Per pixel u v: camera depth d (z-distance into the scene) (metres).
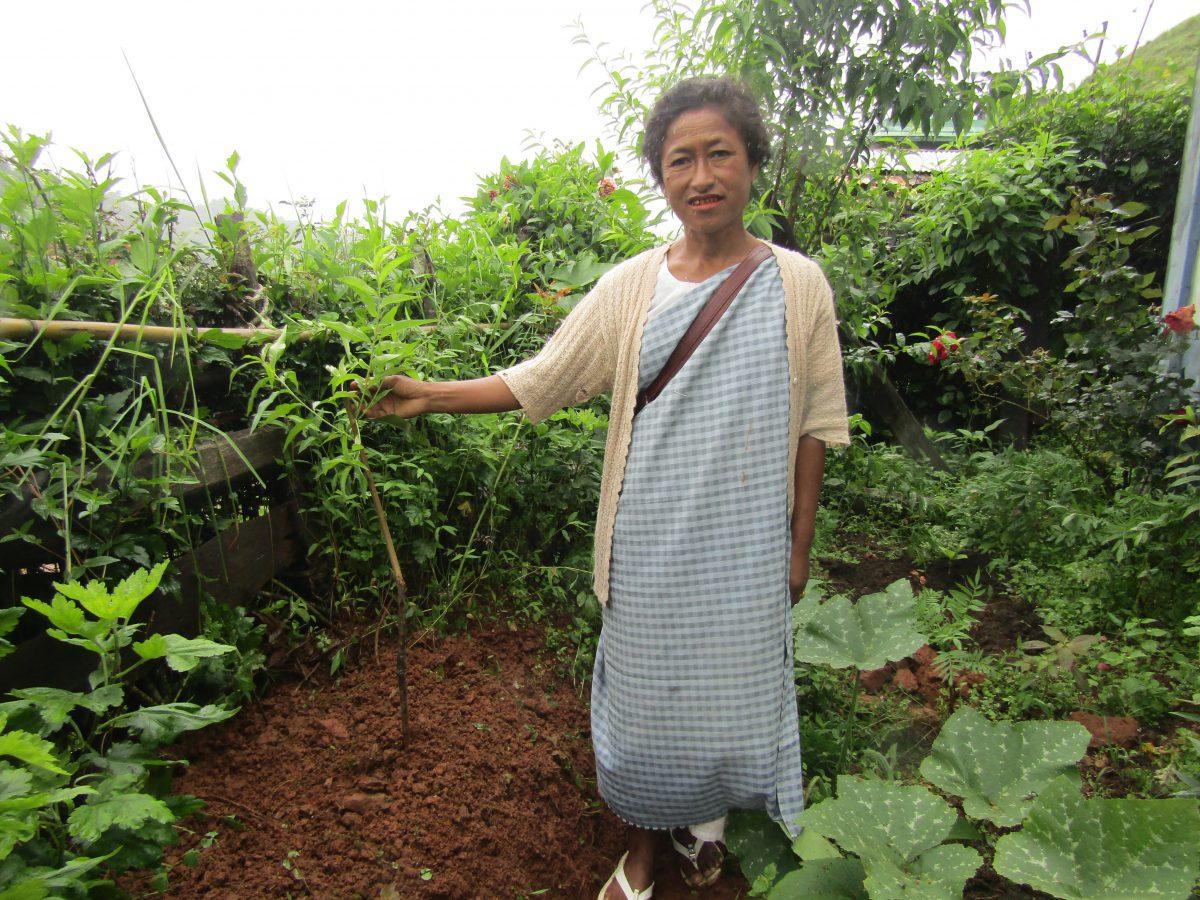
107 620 1.13
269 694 2.01
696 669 1.61
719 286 1.53
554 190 3.92
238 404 2.10
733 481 1.54
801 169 3.60
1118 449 3.54
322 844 1.65
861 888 1.56
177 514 1.73
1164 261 5.68
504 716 2.11
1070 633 2.97
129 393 1.64
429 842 1.70
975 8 3.29
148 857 1.12
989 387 5.43
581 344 1.68
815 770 2.17
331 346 2.18
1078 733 1.85
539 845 1.85
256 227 2.36
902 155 4.50
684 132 1.47
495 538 2.65
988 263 5.39
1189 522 3.05
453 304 2.78
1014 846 1.49
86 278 1.59
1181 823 1.42
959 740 1.90
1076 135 5.56
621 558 1.64
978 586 3.39
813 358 1.59
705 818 1.78
